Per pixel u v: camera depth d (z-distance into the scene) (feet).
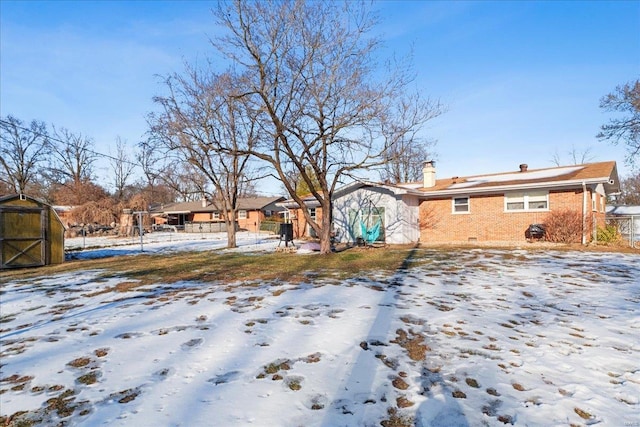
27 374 11.81
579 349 13.05
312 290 22.98
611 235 45.91
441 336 14.44
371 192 58.85
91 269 36.81
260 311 18.42
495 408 9.38
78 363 12.59
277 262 37.70
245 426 8.68
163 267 36.35
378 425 8.72
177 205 160.76
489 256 38.06
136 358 12.85
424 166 63.21
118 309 19.70
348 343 13.79
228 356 12.84
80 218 110.52
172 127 48.93
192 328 16.01
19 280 31.35
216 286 25.32
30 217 41.06
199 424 8.79
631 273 27.07
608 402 9.65
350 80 38.47
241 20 35.12
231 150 41.70
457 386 10.52
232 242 60.70
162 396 10.16
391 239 56.44
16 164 118.83
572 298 20.25
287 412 9.27
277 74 37.29
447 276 27.22
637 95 66.85
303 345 13.69
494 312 17.71
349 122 39.14
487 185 53.06
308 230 72.54
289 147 39.34
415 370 11.54
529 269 29.50
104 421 8.99
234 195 60.95
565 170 53.52
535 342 13.74
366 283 24.97
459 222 56.13
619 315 16.93
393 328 15.38
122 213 113.91
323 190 43.68
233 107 41.11
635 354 12.60
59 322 17.71
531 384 10.61
